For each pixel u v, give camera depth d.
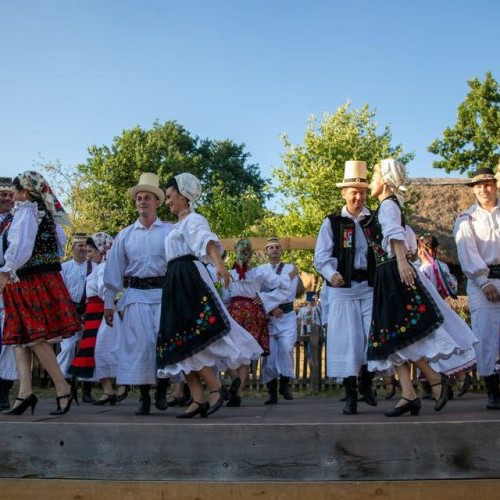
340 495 3.79
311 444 3.84
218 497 3.83
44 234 4.91
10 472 3.99
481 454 3.81
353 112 23.00
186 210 4.98
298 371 9.37
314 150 22.19
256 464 3.85
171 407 6.51
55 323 4.85
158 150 35.81
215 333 4.65
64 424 3.98
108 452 3.93
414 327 4.43
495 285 5.29
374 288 4.66
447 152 25.30
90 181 32.28
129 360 5.23
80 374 6.64
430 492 3.78
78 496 3.90
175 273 4.78
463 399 6.90
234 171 41.09
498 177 5.59
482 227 5.39
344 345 4.94
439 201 22.70
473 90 24.98
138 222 5.50
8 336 4.72
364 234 4.96
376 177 4.82
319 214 21.27
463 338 4.60
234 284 7.19
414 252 4.71
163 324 4.76
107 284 5.49
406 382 4.51
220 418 4.57
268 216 22.06
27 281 4.80
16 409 4.80
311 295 10.51
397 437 3.83
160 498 3.85
